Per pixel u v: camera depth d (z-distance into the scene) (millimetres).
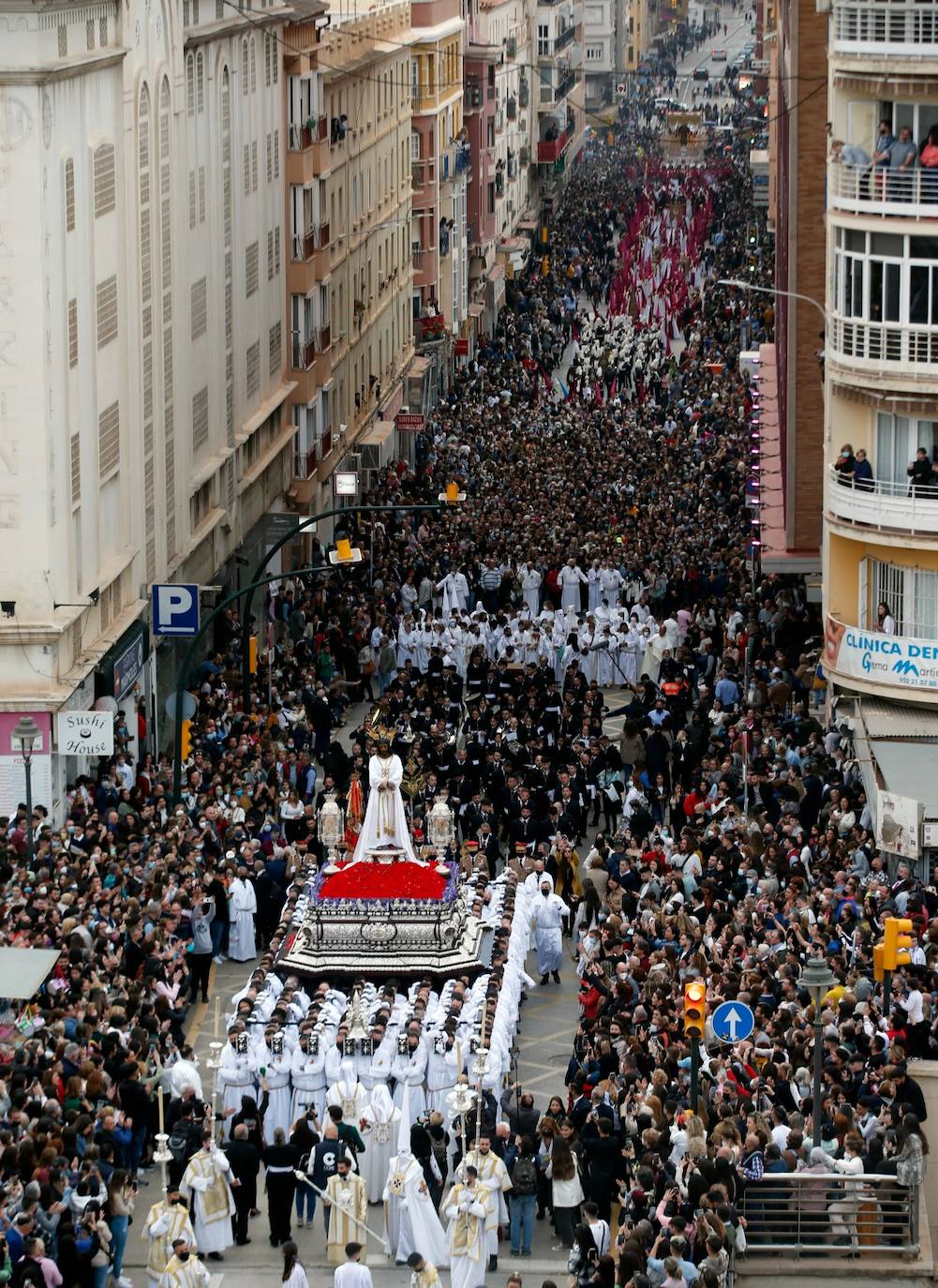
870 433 51250
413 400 104688
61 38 48531
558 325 136000
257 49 74125
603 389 109312
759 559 65500
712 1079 34000
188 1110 33969
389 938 41562
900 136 49531
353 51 92750
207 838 45500
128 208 54906
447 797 49938
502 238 145750
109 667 51406
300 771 52719
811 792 47688
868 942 38062
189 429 62812
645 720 55938
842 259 50406
